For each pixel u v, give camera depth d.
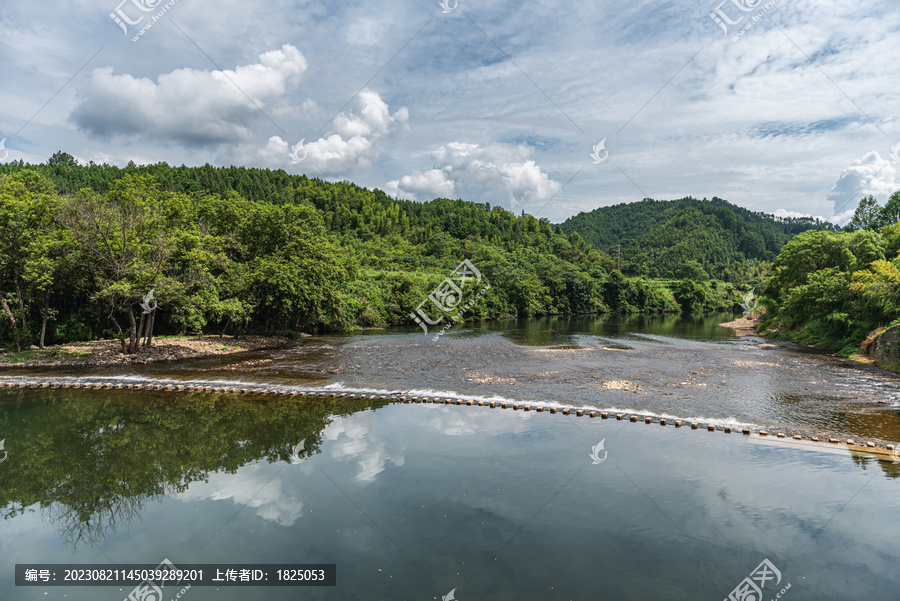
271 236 44.84
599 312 112.94
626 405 20.00
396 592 7.88
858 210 73.38
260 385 23.64
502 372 27.52
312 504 11.20
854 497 11.55
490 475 12.80
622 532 9.86
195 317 35.22
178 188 120.00
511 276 91.62
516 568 8.58
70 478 12.84
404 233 152.38
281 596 7.84
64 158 128.75
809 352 37.00
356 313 57.44
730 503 11.20
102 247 29.61
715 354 35.50
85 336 34.88
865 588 8.02
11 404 20.22
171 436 16.17
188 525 10.29
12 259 27.86
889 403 20.44
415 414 18.95
